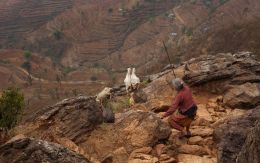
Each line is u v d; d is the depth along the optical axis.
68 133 10.05
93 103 10.62
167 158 9.26
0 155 7.43
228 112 12.20
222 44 151.38
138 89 15.56
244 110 12.06
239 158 7.15
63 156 7.36
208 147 9.84
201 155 9.57
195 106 10.01
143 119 10.07
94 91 155.50
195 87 13.52
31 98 148.88
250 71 13.72
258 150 6.52
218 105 12.74
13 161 7.26
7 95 9.87
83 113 10.34
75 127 10.15
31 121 10.34
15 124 10.02
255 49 132.50
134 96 14.31
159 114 12.38
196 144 9.97
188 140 10.10
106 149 9.77
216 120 11.48
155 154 9.50
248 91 12.45
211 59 15.59
